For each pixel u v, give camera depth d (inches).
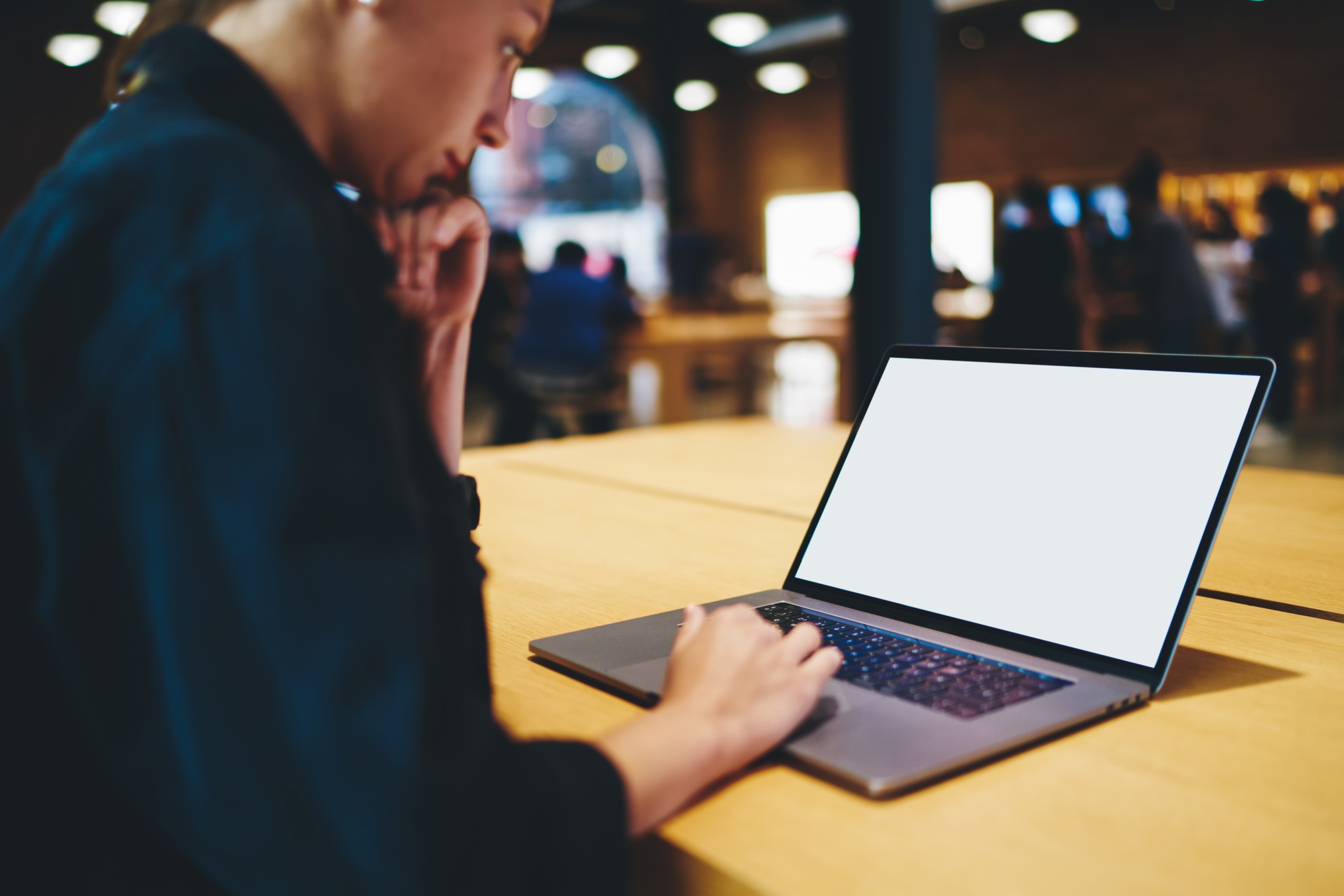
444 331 33.1
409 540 17.1
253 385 16.4
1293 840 19.8
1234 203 369.4
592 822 18.1
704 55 496.7
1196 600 35.7
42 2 327.0
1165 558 27.4
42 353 17.1
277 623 16.0
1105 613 27.8
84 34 335.3
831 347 254.1
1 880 19.9
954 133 431.5
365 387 17.3
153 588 16.6
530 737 25.3
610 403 227.0
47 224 18.1
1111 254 271.7
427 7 21.0
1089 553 28.8
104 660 17.4
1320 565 39.7
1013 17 406.3
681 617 33.6
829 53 451.5
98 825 20.2
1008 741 23.4
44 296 17.2
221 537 16.4
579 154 498.6
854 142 162.9
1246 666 29.2
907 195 159.8
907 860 19.3
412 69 21.3
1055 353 32.3
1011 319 209.0
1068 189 401.1
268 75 21.5
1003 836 20.1
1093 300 243.3
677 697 22.6
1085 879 18.6
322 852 16.3
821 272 476.7
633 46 440.8
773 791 22.0
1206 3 359.6
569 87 469.4
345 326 17.3
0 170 340.8
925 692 26.0
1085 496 29.6
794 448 70.6
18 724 19.6
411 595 16.6
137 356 16.7
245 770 16.6
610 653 30.2
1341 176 348.5
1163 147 376.8
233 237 17.1
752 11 407.2
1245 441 27.2
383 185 23.3
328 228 18.6
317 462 16.4
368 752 15.6
